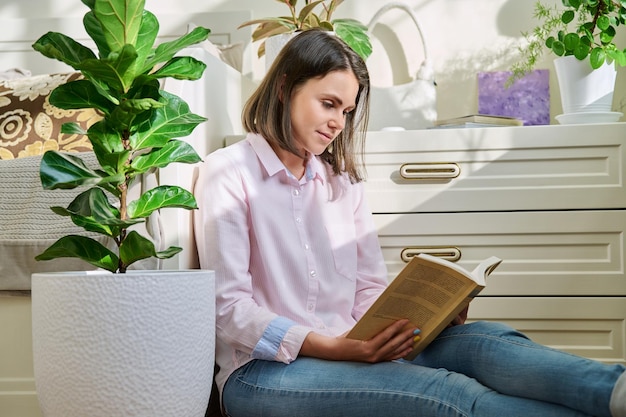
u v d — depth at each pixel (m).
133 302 1.21
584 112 2.11
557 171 2.01
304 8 2.14
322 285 1.63
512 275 2.02
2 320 1.63
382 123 2.37
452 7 2.47
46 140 1.81
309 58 1.55
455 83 2.47
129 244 1.31
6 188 1.66
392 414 1.31
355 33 2.18
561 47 2.12
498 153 2.02
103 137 1.33
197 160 1.39
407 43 2.48
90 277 1.20
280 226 1.59
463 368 1.39
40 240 1.58
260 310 1.46
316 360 1.43
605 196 1.99
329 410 1.36
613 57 2.09
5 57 2.58
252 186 1.58
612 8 2.10
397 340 1.37
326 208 1.70
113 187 1.34
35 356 1.26
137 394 1.21
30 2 2.61
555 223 2.01
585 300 2.00
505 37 2.45
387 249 2.05
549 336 2.02
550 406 1.21
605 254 2.00
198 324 1.28
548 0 2.42
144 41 1.32
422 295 1.35
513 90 2.42
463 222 2.03
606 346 2.01
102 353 1.20
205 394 1.32
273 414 1.41
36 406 1.62
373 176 2.05
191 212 1.69
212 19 2.52
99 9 1.23
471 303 2.04
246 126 1.68
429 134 2.03
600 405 1.14
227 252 1.51
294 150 1.59
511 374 1.26
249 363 1.47
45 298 1.23
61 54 1.25
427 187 2.04
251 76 2.52
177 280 1.25
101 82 1.32
